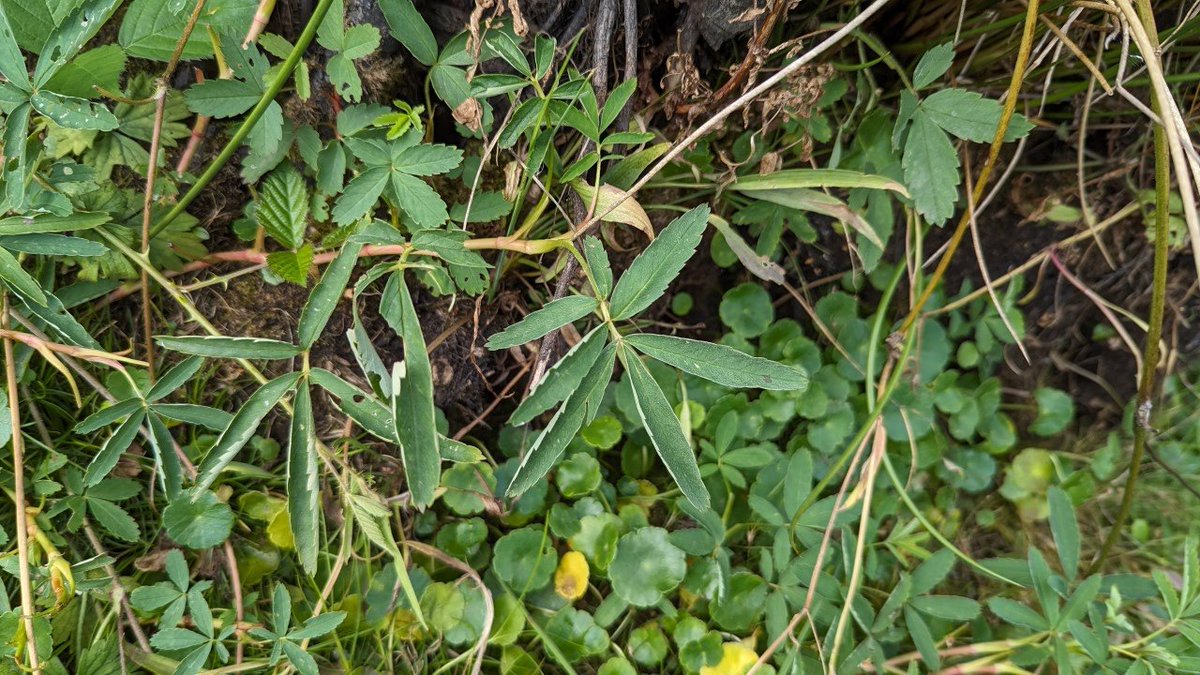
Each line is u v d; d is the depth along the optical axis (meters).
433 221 0.37
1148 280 0.49
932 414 0.47
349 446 0.41
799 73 0.41
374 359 0.34
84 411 0.39
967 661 0.44
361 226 0.36
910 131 0.39
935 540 0.48
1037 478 0.50
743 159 0.43
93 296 0.37
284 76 0.34
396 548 0.39
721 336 0.49
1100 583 0.40
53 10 0.33
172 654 0.39
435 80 0.37
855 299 0.47
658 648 0.43
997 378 0.50
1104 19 0.40
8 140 0.33
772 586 0.43
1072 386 0.52
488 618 0.41
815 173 0.41
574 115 0.36
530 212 0.41
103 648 0.37
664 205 0.43
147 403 0.36
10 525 0.37
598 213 0.39
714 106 0.41
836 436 0.46
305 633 0.37
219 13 0.35
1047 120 0.46
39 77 0.32
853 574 0.41
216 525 0.38
